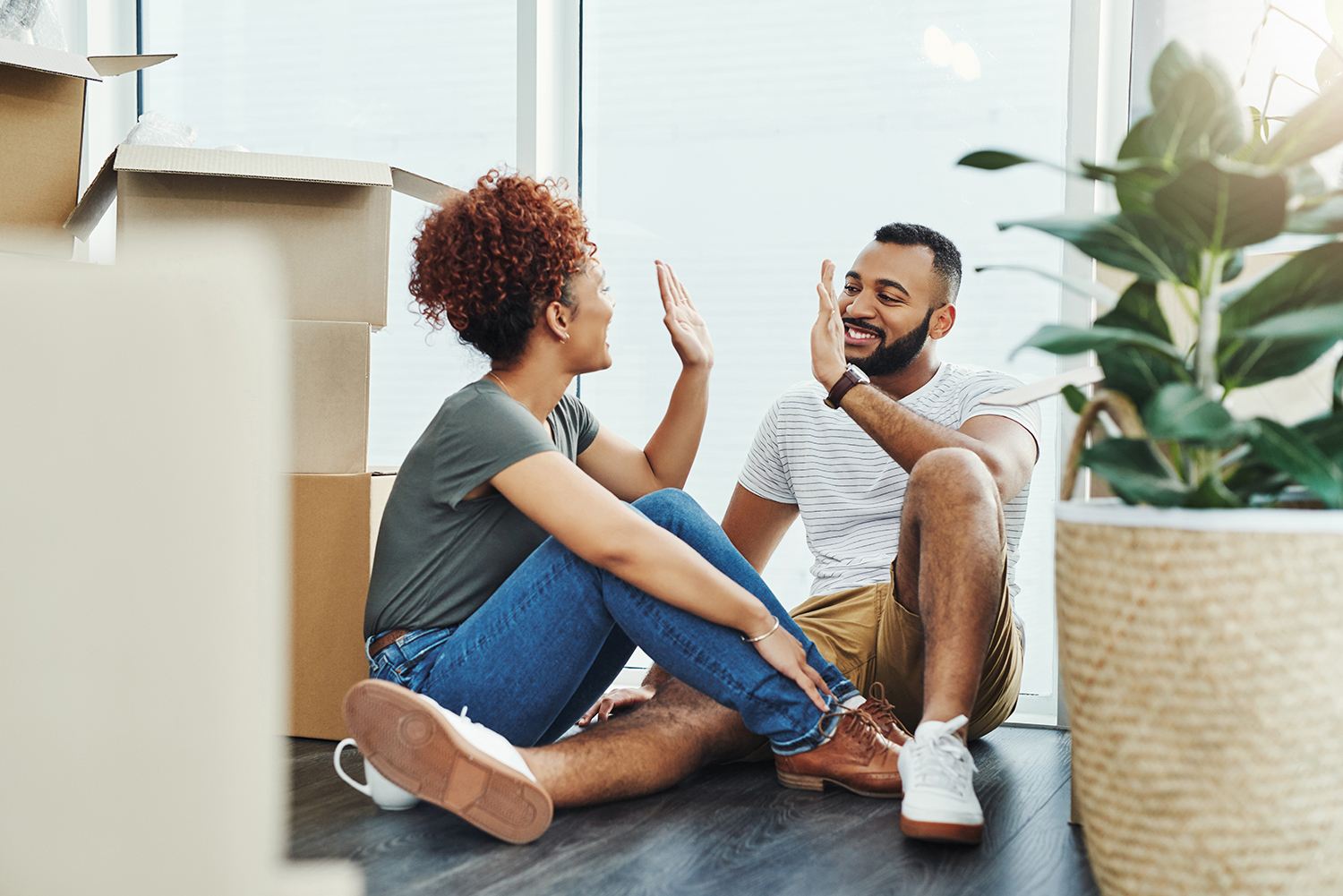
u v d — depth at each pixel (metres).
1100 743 0.92
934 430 1.58
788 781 1.49
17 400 0.59
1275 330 0.85
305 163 1.80
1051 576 2.09
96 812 0.60
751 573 1.44
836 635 1.64
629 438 2.40
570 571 1.37
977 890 1.11
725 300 2.34
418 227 1.58
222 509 0.62
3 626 0.59
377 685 1.21
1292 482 0.92
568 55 2.44
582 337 1.51
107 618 0.60
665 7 2.37
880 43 2.22
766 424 1.93
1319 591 0.84
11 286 0.58
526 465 1.35
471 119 2.50
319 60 2.62
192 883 0.61
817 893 1.10
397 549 1.48
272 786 0.63
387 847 1.25
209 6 2.71
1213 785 0.86
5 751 0.60
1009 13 2.14
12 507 0.59
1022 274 2.12
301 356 1.80
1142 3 1.93
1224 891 0.86
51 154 1.85
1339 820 0.85
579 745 1.40
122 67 2.08
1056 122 2.11
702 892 1.10
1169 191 0.83
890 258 1.83
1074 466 1.00
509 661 1.37
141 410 0.60
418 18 2.54
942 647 1.32
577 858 1.20
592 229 2.43
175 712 0.61
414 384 2.54
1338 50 1.46
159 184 1.81
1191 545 0.86
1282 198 0.81
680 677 1.41
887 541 1.76
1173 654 0.87
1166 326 0.98
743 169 2.32
